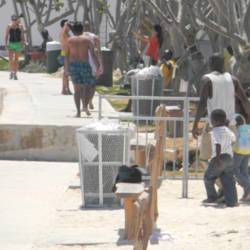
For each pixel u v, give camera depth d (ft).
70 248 106.11
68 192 142.72
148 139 162.71
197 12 250.37
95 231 114.32
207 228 113.19
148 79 203.21
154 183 104.01
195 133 139.33
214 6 235.81
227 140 131.34
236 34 225.56
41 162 175.73
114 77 372.99
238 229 111.04
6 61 447.42
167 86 248.73
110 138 130.11
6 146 179.83
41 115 201.05
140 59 312.29
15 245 107.65
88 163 130.72
